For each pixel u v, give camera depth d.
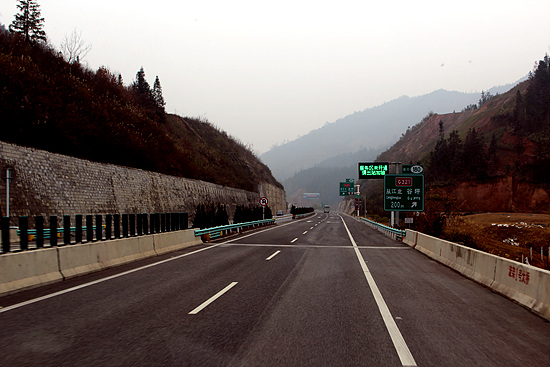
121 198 33.31
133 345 5.32
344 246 20.89
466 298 8.66
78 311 7.14
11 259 8.80
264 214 46.69
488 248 28.41
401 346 5.39
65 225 12.00
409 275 11.83
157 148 45.22
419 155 138.00
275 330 6.07
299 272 12.02
